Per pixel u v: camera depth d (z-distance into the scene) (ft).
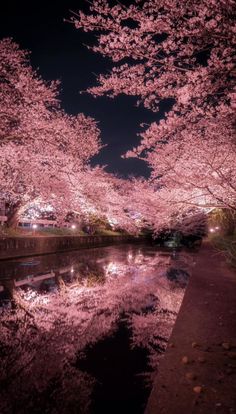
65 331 23.89
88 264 66.03
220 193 38.96
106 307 31.65
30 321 25.89
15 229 78.89
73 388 15.64
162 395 13.05
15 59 57.16
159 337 23.45
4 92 58.49
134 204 55.57
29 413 13.48
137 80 26.12
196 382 14.19
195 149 36.94
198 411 11.91
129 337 23.17
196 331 20.97
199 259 63.46
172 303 34.42
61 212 85.71
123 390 15.62
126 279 49.34
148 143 31.99
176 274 56.54
